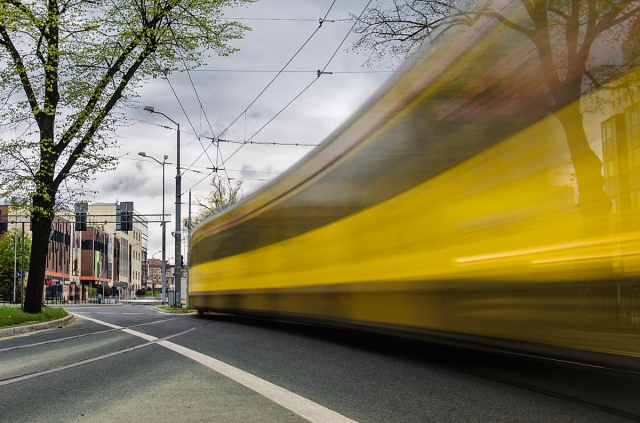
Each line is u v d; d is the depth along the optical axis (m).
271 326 14.98
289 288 11.16
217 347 9.63
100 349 9.70
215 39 18.81
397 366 7.34
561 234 4.62
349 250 8.66
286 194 11.77
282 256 11.71
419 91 6.98
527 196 5.03
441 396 5.45
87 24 18.02
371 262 7.95
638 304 3.88
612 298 4.11
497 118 5.50
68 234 87.88
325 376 6.62
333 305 9.20
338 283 8.98
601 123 4.21
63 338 12.10
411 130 7.07
